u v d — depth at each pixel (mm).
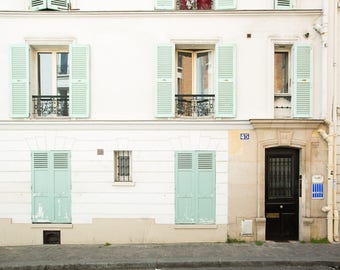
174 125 8703
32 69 8859
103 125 8703
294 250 7988
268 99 8648
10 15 8609
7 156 8719
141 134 8727
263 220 8641
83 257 7602
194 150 8719
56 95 8930
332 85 8664
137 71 8719
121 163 8898
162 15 8648
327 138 8594
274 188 8969
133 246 8414
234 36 8688
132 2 8727
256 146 8711
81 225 8695
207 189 8734
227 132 8727
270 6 8742
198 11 8578
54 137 8719
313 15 8680
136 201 8711
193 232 8711
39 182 8734
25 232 8695
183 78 9141
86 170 8719
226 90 8664
